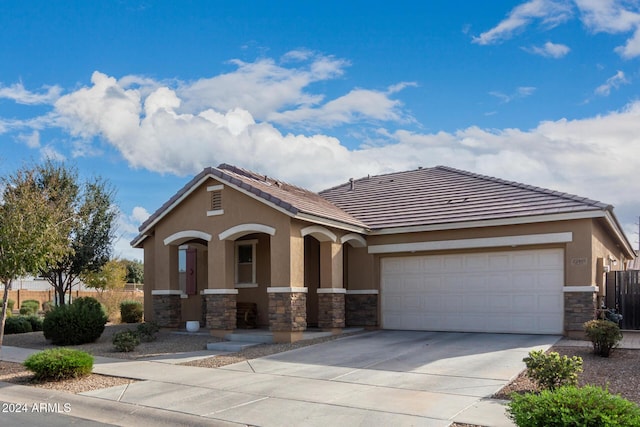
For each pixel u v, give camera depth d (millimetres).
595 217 16016
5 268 12938
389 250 19375
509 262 17531
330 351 14672
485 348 14555
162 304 19328
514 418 6723
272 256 16625
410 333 18219
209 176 17875
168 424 8773
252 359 13805
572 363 9445
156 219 19281
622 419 5906
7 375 12328
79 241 24562
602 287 17125
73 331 17000
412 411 8906
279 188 19625
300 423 8484
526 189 19047
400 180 23828
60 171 23703
